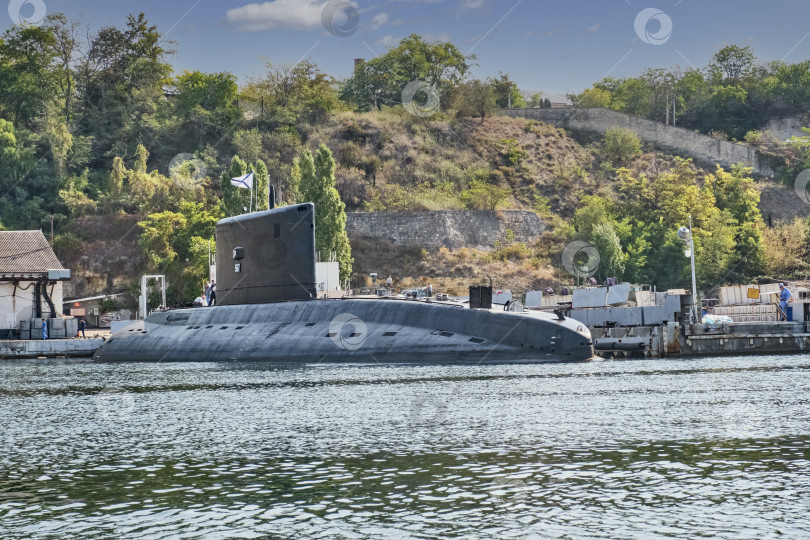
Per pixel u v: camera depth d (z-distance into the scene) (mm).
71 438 52031
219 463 43438
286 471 41188
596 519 32719
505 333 93812
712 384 72250
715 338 112812
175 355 115438
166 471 41906
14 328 159875
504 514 33469
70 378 94500
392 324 100000
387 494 36594
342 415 58000
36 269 166250
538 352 92500
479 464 41719
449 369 87062
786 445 45125
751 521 32250
